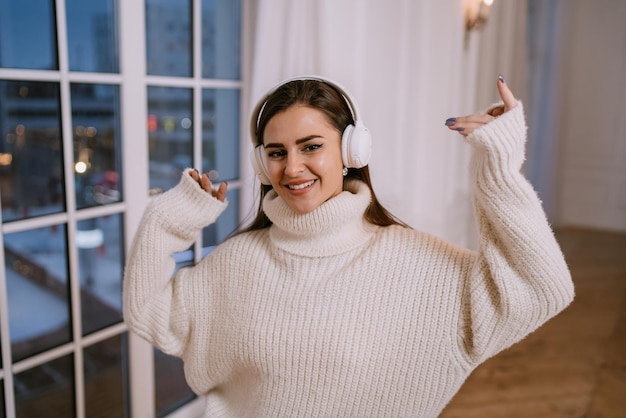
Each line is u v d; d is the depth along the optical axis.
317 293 1.04
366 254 1.06
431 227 3.06
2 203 1.89
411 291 1.02
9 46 1.71
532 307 0.91
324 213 1.01
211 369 1.15
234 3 2.42
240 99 2.47
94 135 1.96
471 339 0.99
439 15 2.83
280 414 1.06
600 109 5.98
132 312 1.08
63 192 1.82
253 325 1.06
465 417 2.64
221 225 2.53
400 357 1.01
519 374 3.08
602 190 6.12
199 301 1.13
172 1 2.19
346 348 1.01
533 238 0.88
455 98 3.11
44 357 1.81
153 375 2.21
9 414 1.71
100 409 2.14
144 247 1.06
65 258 1.86
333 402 1.04
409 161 2.84
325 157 0.98
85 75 1.82
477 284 0.96
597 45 5.86
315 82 1.02
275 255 1.09
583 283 4.49
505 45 3.93
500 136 0.87
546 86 5.71
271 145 0.99
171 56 2.21
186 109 2.29
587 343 3.47
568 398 2.83
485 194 0.90
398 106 2.66
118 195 2.05
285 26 2.11
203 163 2.41
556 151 5.83
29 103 1.79
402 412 1.04
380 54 2.51
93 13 1.88
